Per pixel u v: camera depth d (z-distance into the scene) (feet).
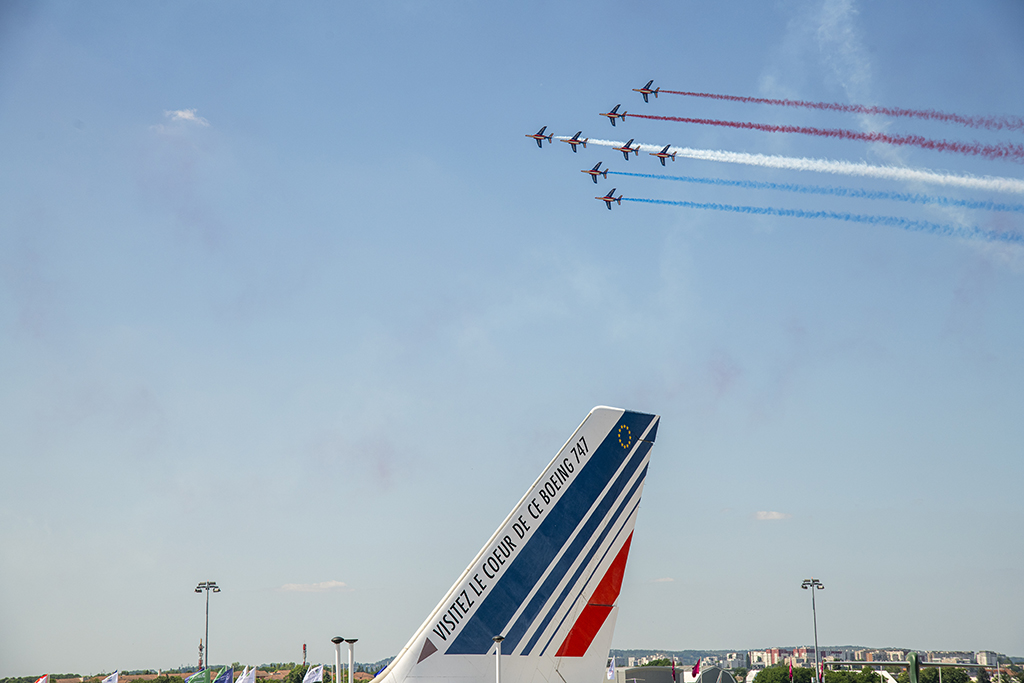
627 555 90.89
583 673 86.33
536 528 88.89
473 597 85.66
